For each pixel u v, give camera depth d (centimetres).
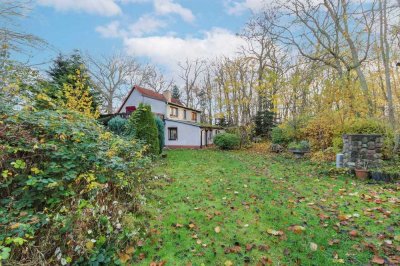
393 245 282
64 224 248
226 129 2309
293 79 1348
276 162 984
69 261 232
